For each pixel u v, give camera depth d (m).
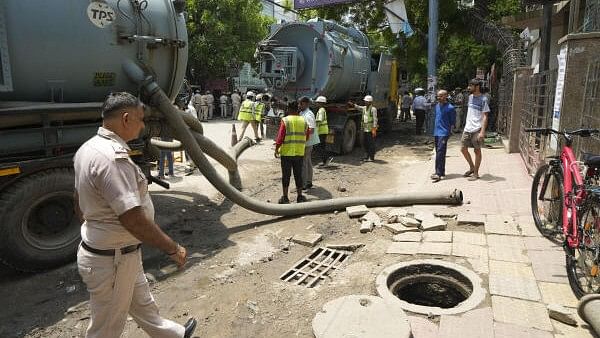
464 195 7.36
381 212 6.81
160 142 8.49
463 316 3.76
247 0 27.95
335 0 18.02
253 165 11.20
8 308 4.43
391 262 4.95
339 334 3.49
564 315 3.62
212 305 4.32
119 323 2.93
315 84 11.70
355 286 4.48
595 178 4.24
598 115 5.09
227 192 6.41
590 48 5.20
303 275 4.89
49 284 4.91
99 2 5.34
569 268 4.11
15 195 4.79
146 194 2.93
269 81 12.07
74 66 5.24
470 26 19.75
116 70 5.65
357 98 13.91
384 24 21.12
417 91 17.95
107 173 2.59
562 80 5.50
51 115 5.14
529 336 3.46
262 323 3.96
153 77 6.07
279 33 12.04
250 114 14.38
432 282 4.75
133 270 2.87
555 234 5.09
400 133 18.02
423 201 6.96
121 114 2.79
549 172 5.12
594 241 3.82
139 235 2.64
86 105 5.35
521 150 10.41
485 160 10.34
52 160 5.10
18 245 4.87
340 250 5.54
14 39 4.80
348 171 10.50
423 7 19.22
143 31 5.84
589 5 8.98
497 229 5.68
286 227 6.50
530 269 4.58
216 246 5.88
